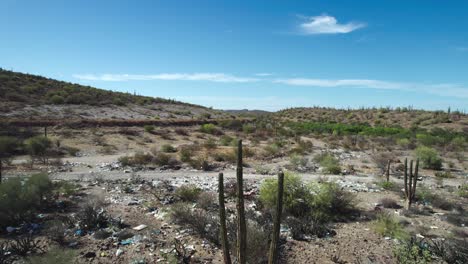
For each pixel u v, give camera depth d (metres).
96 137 33.44
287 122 86.44
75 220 9.95
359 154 32.41
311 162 26.23
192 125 51.69
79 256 7.69
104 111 52.16
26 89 53.34
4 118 36.03
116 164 22.94
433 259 8.09
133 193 14.46
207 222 9.68
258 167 22.75
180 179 18.45
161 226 10.00
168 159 24.08
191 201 13.34
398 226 10.17
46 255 7.15
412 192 12.59
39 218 10.34
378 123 80.06
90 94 62.84
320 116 105.75
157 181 17.64
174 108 72.94
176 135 41.72
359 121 86.44
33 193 10.84
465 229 10.55
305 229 9.78
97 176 18.17
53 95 54.53
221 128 51.69
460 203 14.16
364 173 21.95
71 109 48.50
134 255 7.88
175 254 7.89
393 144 40.81
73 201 12.61
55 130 34.09
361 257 8.20
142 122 44.75
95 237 8.86
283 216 10.75
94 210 10.29
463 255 8.03
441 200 13.61
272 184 11.76
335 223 10.90
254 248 7.42
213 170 22.22
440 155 32.06
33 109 43.91
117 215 10.94
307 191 11.74
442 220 11.50
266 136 47.47
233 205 12.61
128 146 32.25
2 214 9.49
